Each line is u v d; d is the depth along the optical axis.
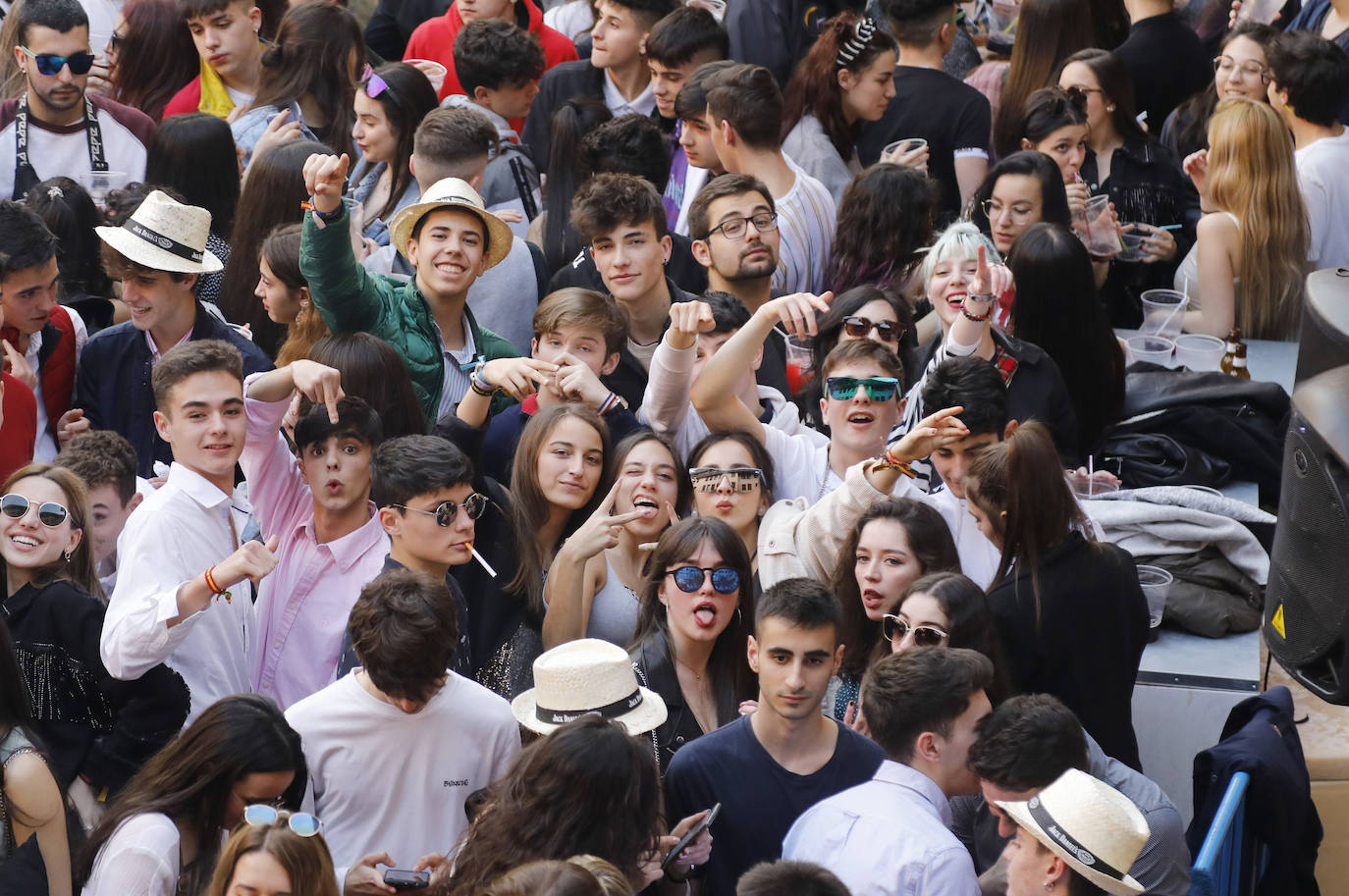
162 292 17.11
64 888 11.69
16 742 11.62
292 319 18.31
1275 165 21.72
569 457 15.09
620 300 17.89
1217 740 16.50
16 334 16.88
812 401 18.45
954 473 15.34
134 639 12.52
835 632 11.97
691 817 11.68
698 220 18.88
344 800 12.12
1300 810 14.48
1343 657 11.95
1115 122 24.58
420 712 12.12
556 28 30.72
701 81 21.66
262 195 19.17
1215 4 31.53
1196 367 21.02
